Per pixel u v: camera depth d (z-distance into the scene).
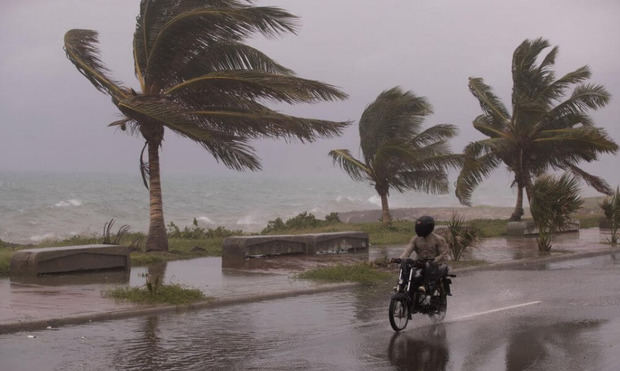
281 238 20.11
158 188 20.59
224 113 19.69
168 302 10.98
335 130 20.19
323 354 7.76
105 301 10.97
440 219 48.12
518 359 7.54
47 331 8.92
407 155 31.30
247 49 19.80
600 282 14.67
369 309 11.05
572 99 33.22
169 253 20.05
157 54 19.33
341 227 32.38
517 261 18.98
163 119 18.30
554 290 13.37
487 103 35.41
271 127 20.00
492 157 36.00
